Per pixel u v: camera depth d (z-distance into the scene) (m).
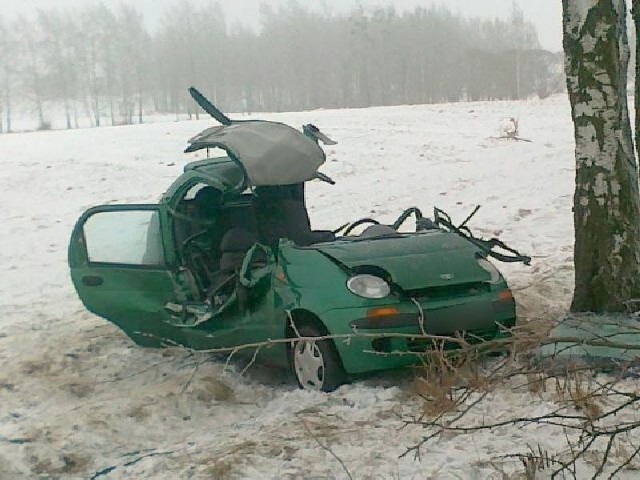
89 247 8.09
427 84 83.69
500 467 4.78
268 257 6.81
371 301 6.09
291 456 5.14
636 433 5.09
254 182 7.12
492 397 5.77
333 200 17.77
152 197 19.27
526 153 22.48
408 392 6.03
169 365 7.68
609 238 7.28
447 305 6.23
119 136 29.36
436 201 16.89
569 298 9.02
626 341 6.27
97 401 6.57
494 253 7.05
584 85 7.22
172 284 7.61
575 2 7.17
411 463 4.93
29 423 6.14
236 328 6.96
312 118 32.81
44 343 8.65
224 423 6.12
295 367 6.55
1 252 14.57
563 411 5.38
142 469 5.18
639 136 7.22
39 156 25.20
